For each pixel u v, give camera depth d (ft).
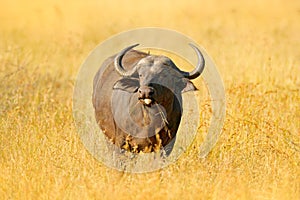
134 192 107.34
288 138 134.10
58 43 240.32
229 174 115.24
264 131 136.26
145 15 330.54
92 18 323.78
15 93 166.20
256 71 192.54
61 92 181.57
